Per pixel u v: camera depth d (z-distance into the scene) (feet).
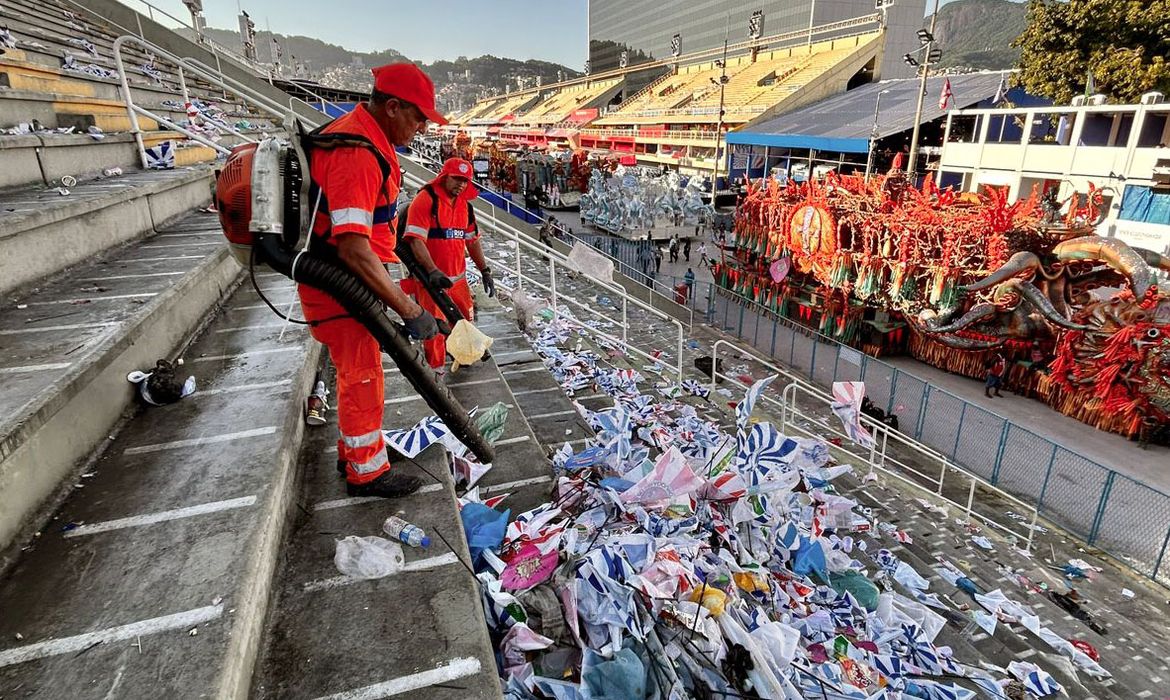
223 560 7.73
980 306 55.36
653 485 12.57
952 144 91.61
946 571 22.72
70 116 24.38
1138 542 33.09
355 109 8.72
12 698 5.87
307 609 8.27
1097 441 45.39
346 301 8.41
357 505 10.41
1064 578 29.30
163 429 10.75
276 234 8.10
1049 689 15.46
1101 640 22.38
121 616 6.86
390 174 8.79
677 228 125.29
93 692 5.98
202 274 15.78
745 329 72.08
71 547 7.86
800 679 9.95
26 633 6.60
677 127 202.80
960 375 59.36
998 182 83.51
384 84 8.41
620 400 26.43
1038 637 19.92
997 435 46.32
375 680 7.31
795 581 13.58
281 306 17.93
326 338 9.44
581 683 8.57
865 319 66.80
